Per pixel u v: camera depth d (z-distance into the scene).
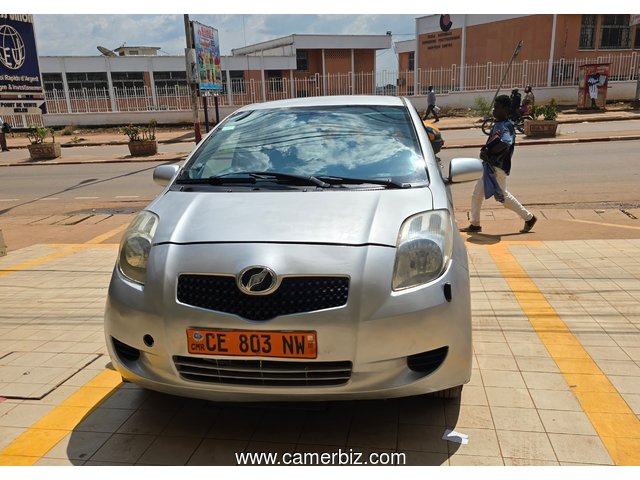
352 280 2.38
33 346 4.04
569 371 3.31
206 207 2.90
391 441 2.71
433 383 2.48
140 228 2.89
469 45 27.94
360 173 3.19
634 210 7.71
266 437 2.79
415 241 2.56
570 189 9.35
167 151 18.98
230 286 2.44
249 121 3.91
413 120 3.70
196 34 18.47
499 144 6.31
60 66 30.72
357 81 26.83
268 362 2.42
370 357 2.37
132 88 29.91
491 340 3.77
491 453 2.59
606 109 22.16
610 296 4.48
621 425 2.77
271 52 36.97
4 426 2.98
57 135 26.03
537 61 25.34
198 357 2.46
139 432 2.88
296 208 2.79
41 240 7.77
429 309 2.43
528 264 5.39
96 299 5.03
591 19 25.14
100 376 3.52
